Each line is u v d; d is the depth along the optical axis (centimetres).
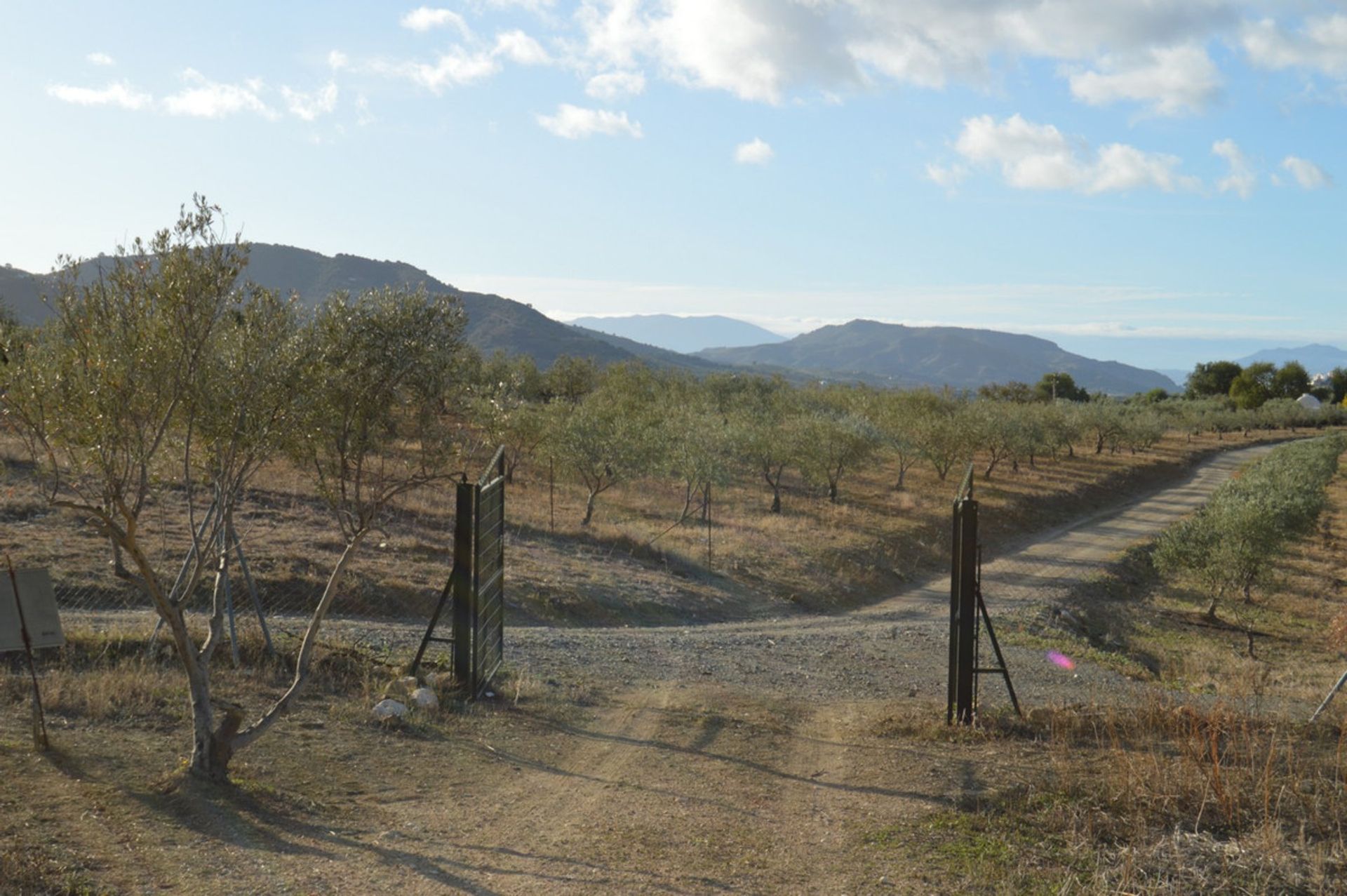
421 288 924
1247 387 16000
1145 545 4619
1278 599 3688
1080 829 813
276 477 2808
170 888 564
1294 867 727
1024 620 2759
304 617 1677
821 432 4753
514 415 3506
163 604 765
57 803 679
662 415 4772
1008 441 6234
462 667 1266
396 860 670
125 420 725
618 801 884
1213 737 939
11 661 1088
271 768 862
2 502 1981
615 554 2919
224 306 757
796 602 2873
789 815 865
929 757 1076
